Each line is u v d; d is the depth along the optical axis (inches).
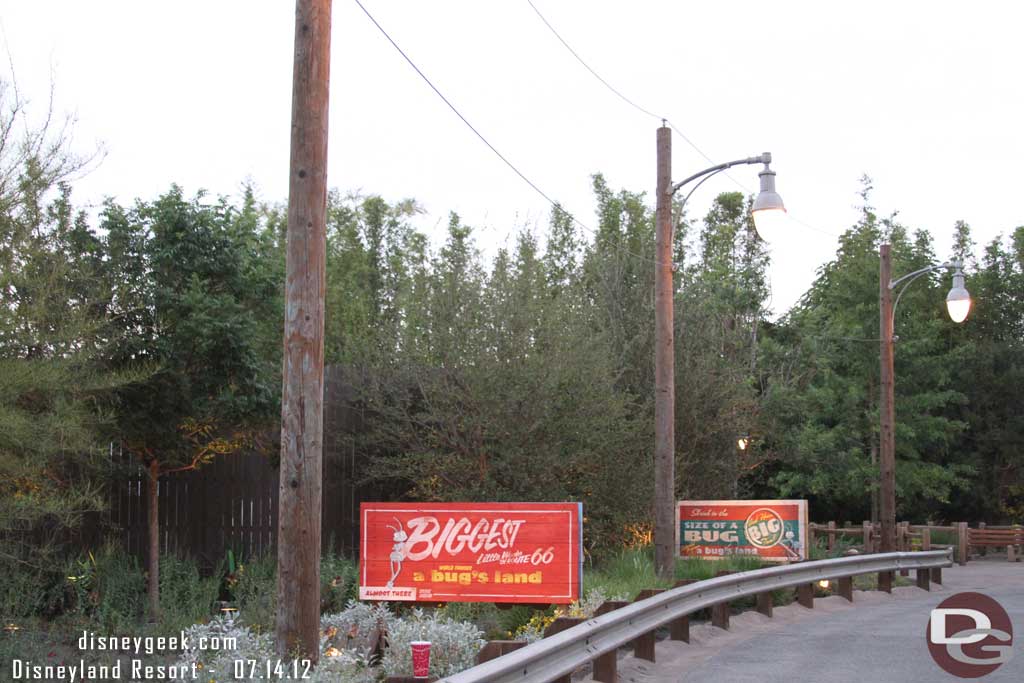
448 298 749.3
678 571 698.2
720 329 1042.1
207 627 393.1
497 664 308.8
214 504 701.9
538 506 497.0
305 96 362.6
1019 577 1011.9
